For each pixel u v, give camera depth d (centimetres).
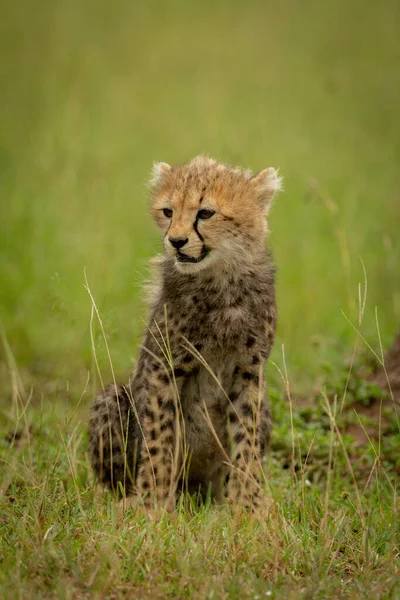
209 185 852
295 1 3419
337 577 677
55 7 3216
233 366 870
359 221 1734
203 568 664
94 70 2714
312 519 785
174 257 848
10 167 1953
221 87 2616
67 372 1230
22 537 695
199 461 902
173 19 3281
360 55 2952
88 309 1373
